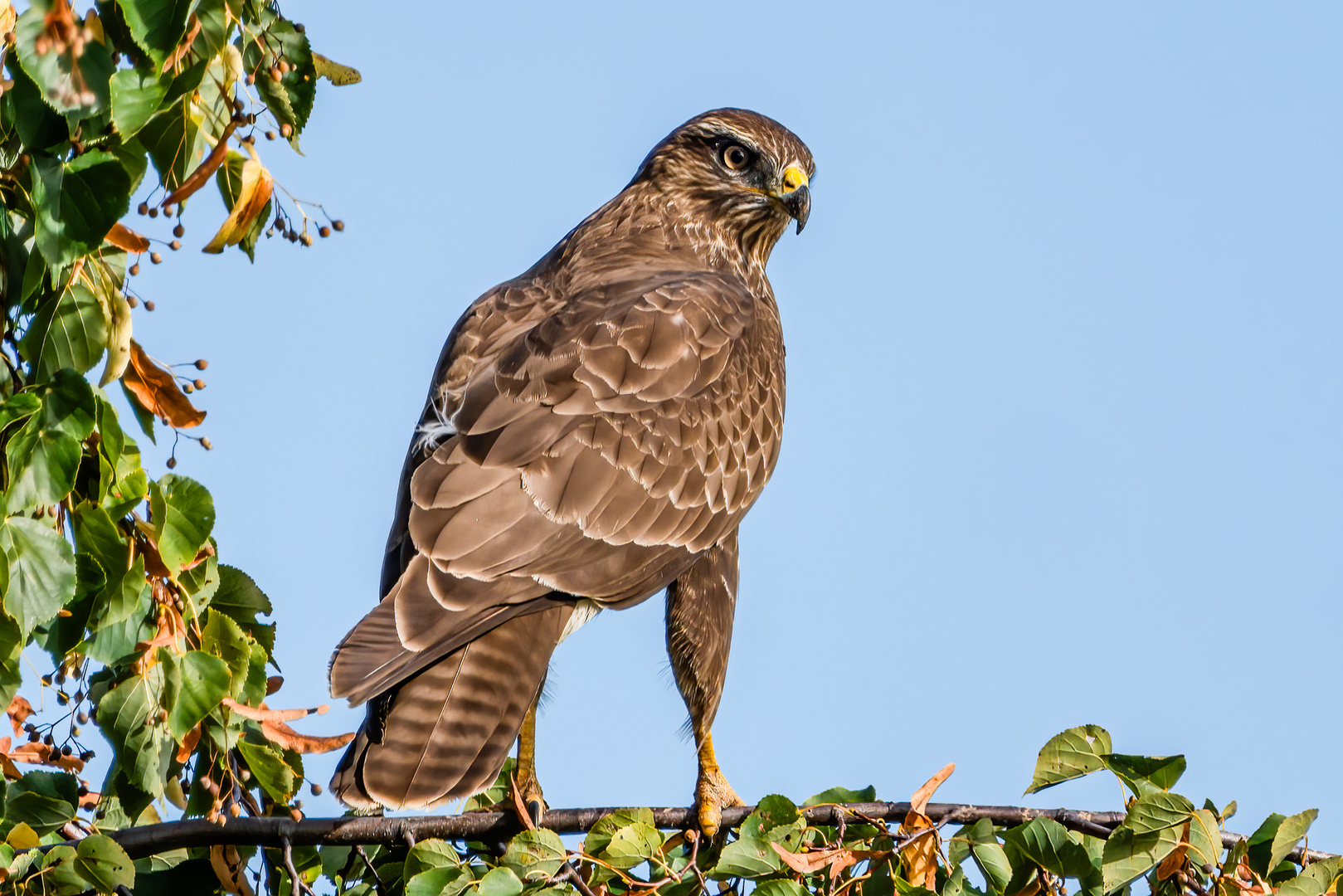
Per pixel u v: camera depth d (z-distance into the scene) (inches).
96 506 268.4
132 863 252.4
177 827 284.2
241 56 276.7
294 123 285.7
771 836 272.1
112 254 283.9
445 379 384.5
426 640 306.3
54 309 267.6
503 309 408.8
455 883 257.4
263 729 284.7
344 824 291.4
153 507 275.6
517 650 327.6
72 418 259.3
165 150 278.4
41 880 253.1
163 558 274.5
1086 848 284.4
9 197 266.8
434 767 303.9
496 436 345.4
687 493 371.2
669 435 367.9
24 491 254.4
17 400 253.8
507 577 327.3
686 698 393.4
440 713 311.4
